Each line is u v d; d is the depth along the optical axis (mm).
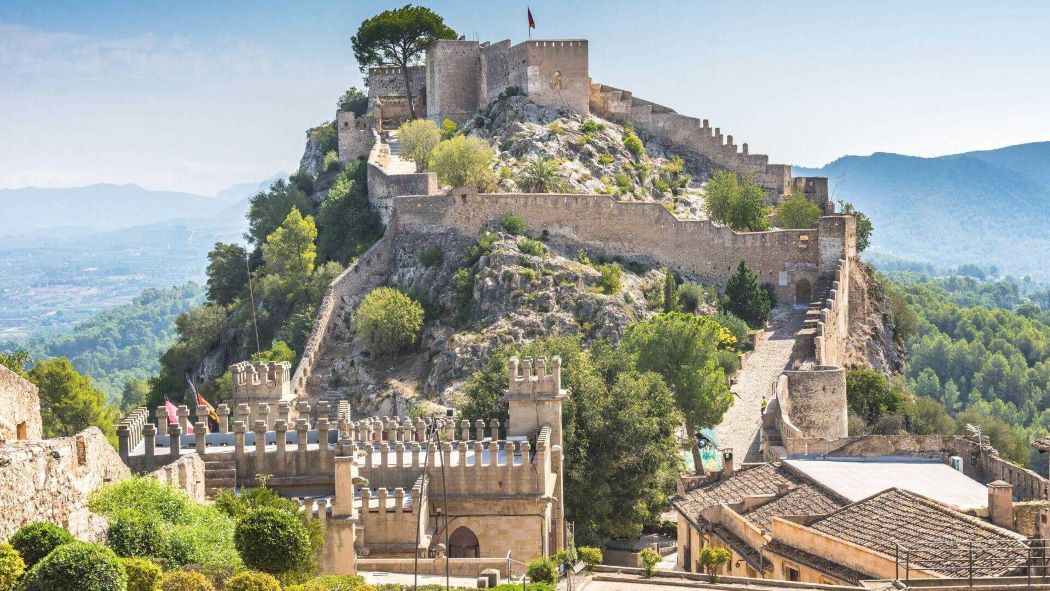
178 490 67688
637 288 178500
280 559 60688
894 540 72438
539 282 174250
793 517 79875
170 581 54062
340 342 181375
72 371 130125
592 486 105188
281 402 102125
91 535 57312
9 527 50844
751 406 148375
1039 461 183375
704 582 68062
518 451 84625
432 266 182875
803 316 177625
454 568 74062
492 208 185375
